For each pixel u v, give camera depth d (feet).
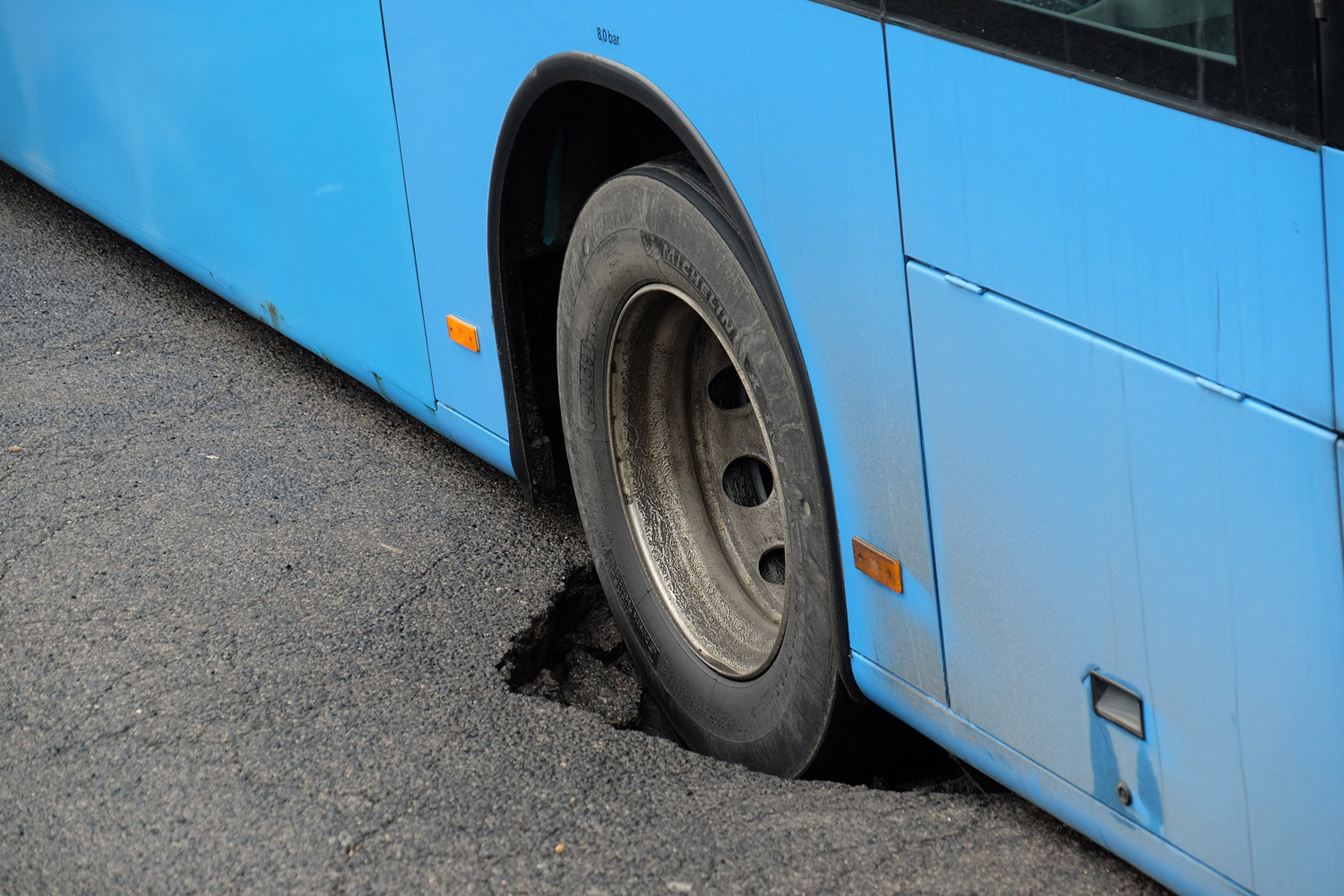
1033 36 5.77
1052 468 6.40
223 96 13.99
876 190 6.84
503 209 10.52
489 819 8.71
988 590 7.06
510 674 10.62
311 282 13.96
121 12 15.25
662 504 10.39
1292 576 5.49
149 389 15.58
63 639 11.15
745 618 10.13
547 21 9.09
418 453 14.03
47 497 13.42
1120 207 5.65
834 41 6.79
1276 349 5.24
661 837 8.42
